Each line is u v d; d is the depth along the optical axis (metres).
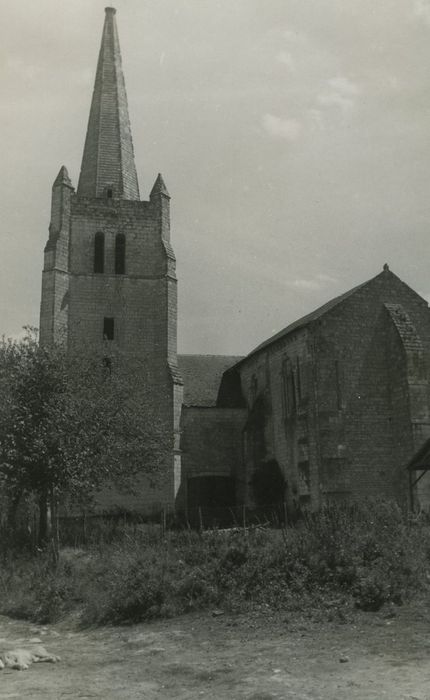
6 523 28.16
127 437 30.30
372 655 9.18
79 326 43.34
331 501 32.00
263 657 9.56
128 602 13.83
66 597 15.53
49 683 8.83
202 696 7.90
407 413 34.16
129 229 45.69
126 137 49.56
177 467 40.06
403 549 14.47
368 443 34.59
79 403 23.67
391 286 37.28
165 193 46.59
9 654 10.17
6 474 21.98
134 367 38.56
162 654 10.40
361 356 35.66
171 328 44.22
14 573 18.41
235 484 42.44
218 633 11.48
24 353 24.16
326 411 34.22
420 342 35.19
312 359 34.84
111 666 9.84
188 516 38.31
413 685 7.66
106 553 19.31
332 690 7.68
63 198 44.47
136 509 39.16
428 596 12.50
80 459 22.44
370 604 12.16
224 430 43.03
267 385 41.38
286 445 38.00
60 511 36.78
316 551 14.36
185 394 47.25
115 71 50.41
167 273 44.62
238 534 17.58
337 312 35.81
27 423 21.81
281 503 37.22
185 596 13.85
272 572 13.85
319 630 10.94
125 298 44.53
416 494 32.59
